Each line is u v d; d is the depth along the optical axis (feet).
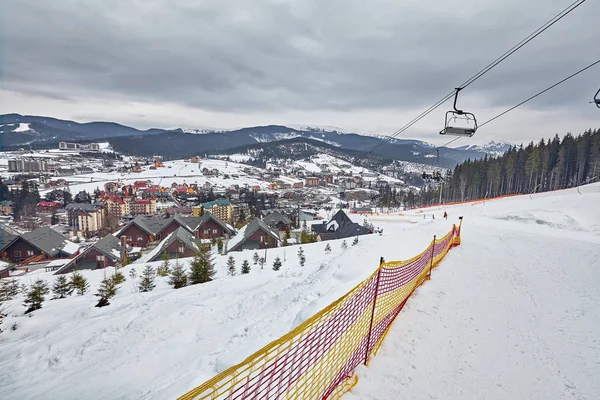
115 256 109.60
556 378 13.92
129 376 20.04
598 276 29.78
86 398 17.74
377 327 16.05
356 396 11.95
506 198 168.04
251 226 132.57
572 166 238.07
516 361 15.16
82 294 58.29
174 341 24.86
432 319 19.47
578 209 81.51
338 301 11.91
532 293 25.16
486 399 12.41
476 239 53.72
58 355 25.34
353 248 43.11
